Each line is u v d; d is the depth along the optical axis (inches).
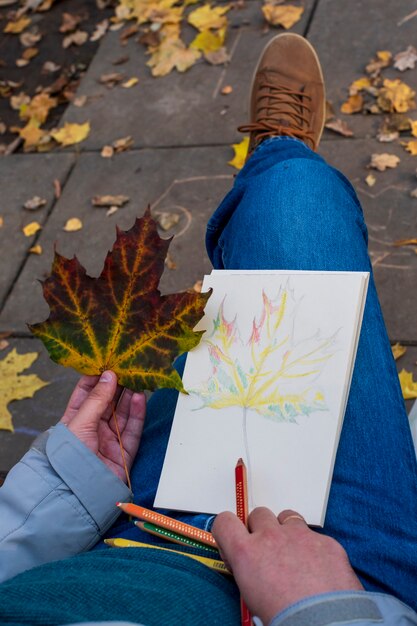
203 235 85.5
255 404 40.8
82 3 120.1
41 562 40.2
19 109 109.5
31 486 40.1
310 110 81.6
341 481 39.7
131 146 97.6
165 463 41.0
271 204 51.5
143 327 41.3
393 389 43.4
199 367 42.8
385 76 93.0
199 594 33.1
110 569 34.5
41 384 78.7
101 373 42.1
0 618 30.0
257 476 38.9
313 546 32.9
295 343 41.6
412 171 83.7
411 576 37.3
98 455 42.8
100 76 107.7
